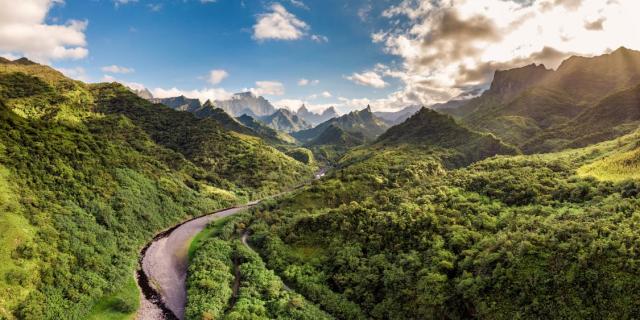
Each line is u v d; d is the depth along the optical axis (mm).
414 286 71000
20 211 86062
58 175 108938
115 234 107438
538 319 55406
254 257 100000
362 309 74938
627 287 50625
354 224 99188
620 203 67062
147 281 94312
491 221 81000
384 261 81688
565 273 56438
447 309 65375
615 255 53938
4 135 107625
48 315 69688
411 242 83500
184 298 86938
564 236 61688
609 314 50594
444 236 80500
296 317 71375
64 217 95125
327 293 80875
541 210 79375
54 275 77562
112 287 85188
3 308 65000
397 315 69688
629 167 87438
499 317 58688
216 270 92000
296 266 92938
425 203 98188
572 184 87500
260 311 73250
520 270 60438
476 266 67125
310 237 103938
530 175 102688
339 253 91000
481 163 138625
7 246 74438
